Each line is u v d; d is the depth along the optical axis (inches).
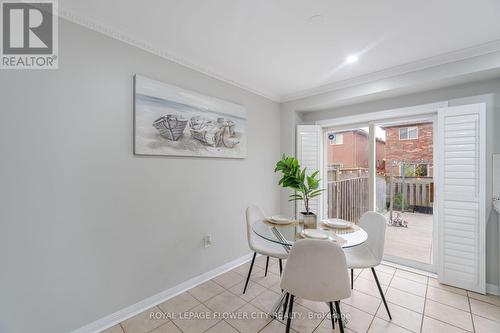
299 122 138.3
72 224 61.7
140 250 75.8
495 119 84.8
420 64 89.4
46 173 57.6
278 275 100.7
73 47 61.8
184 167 88.7
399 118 110.4
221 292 86.5
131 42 73.2
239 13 63.0
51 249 58.2
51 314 58.3
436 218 99.3
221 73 100.7
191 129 90.0
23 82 54.8
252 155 119.8
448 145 89.5
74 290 62.0
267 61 91.6
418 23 66.6
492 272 84.7
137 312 74.1
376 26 68.3
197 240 93.4
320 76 105.7
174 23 67.6
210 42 78.1
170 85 83.2
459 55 81.6
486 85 86.6
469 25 67.1
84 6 60.1
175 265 85.7
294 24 67.8
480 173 83.6
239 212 112.3
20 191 54.0
